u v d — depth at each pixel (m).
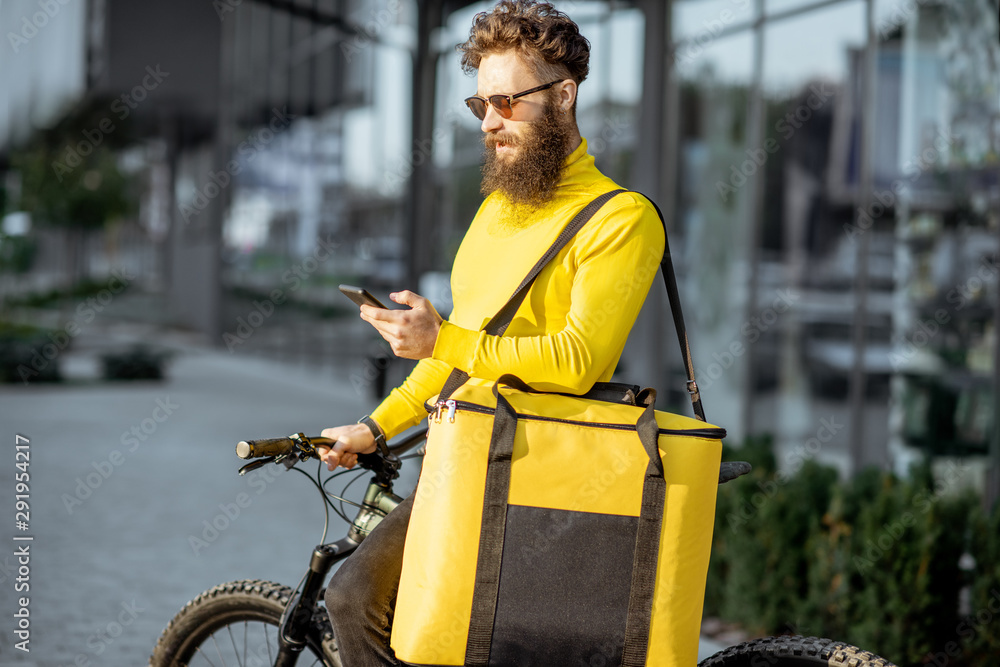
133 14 18.66
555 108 1.73
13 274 29.94
